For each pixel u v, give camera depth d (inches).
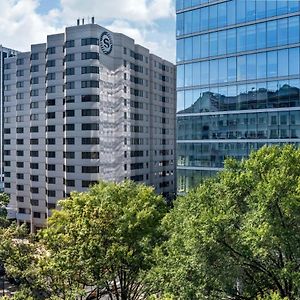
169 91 3459.6
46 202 2824.8
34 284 875.4
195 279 684.7
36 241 1135.6
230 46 1692.9
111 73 2625.5
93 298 1089.4
